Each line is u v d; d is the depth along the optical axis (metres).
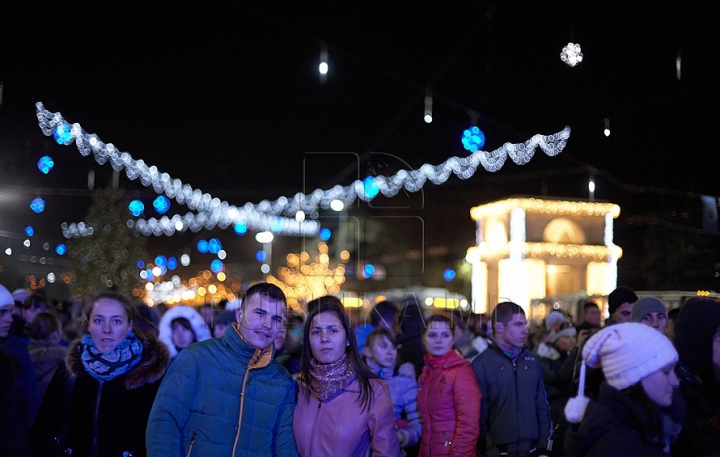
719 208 11.58
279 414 3.28
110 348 3.67
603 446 2.34
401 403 4.75
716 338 3.14
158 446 2.99
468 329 6.59
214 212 16.38
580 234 12.34
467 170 10.60
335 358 3.28
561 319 7.15
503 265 12.12
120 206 18.84
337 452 3.20
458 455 3.97
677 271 15.06
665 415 2.65
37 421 3.70
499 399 4.47
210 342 3.27
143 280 19.42
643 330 2.50
